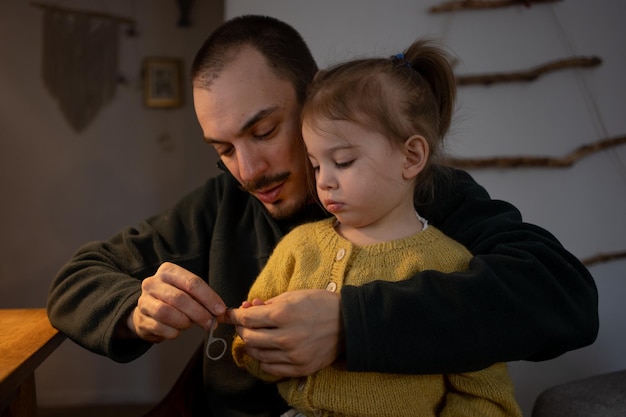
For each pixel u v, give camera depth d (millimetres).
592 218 1955
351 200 805
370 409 760
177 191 2732
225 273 1074
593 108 1943
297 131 997
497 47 1943
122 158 2701
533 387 1916
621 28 1939
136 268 1090
